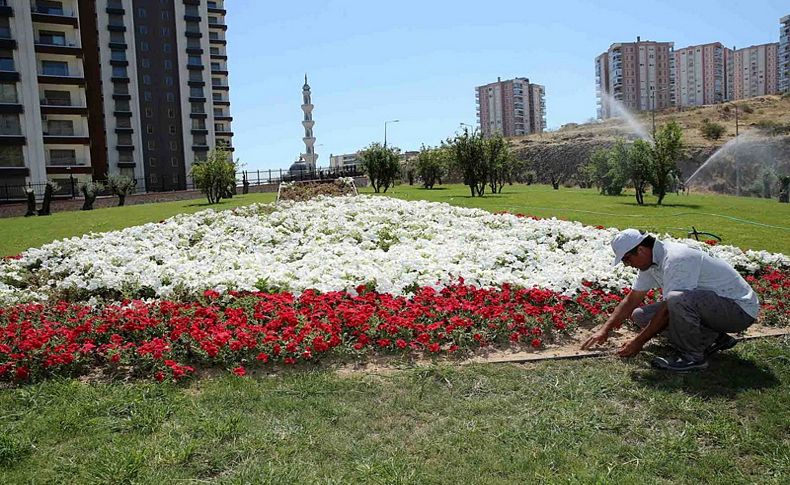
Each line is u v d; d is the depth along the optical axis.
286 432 3.71
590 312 6.08
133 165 59.84
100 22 58.75
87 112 46.69
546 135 93.94
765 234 11.98
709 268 4.64
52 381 4.65
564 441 3.58
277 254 9.28
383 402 4.15
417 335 5.34
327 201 14.88
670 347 5.16
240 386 4.44
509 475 3.25
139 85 62.00
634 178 22.92
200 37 64.81
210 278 7.23
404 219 11.85
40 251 10.19
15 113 43.03
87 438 3.69
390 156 29.86
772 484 3.13
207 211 13.30
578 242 9.73
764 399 4.09
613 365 4.80
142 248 10.06
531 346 5.34
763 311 6.06
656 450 3.47
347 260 8.16
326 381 4.48
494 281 7.06
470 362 4.90
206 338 5.04
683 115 84.62
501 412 3.97
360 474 3.22
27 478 3.27
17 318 6.32
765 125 70.12
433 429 3.75
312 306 6.05
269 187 44.00
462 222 11.34
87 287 7.56
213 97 72.06
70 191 44.38
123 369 4.90
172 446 3.53
